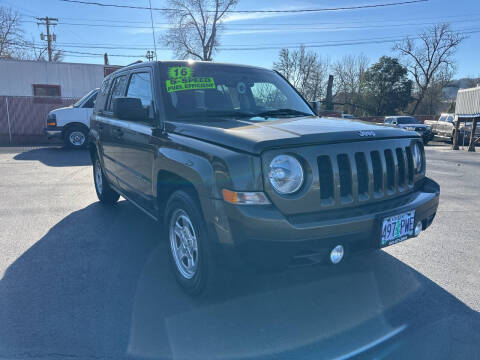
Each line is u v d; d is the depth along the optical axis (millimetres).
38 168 9156
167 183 3193
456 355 2311
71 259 3686
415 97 48969
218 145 2590
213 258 2627
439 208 5875
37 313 2717
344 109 48969
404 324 2645
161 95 3434
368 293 3074
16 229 4570
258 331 2545
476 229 4793
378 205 2734
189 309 2799
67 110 12906
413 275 3418
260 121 3100
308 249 2379
